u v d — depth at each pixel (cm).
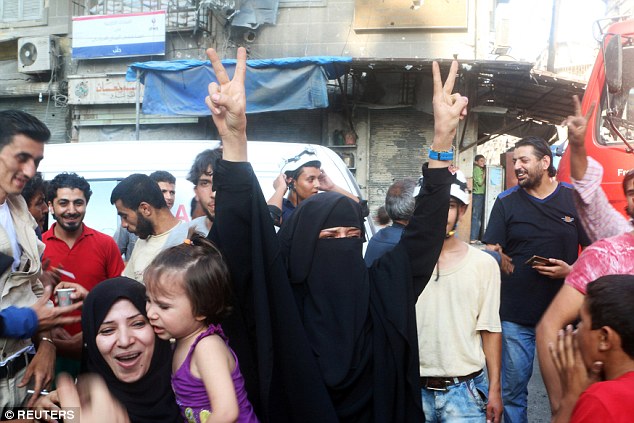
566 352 220
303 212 258
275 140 1490
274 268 232
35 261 279
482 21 1423
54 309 246
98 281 398
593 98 597
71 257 392
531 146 439
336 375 234
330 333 244
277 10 1480
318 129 1474
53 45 1605
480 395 336
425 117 1431
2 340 251
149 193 391
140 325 237
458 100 241
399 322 241
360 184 1448
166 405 232
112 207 543
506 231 446
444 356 325
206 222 402
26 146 257
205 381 221
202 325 232
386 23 1440
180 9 1502
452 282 332
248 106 1302
